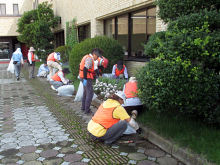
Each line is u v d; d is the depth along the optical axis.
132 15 9.01
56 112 5.62
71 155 3.45
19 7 26.50
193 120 3.84
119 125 3.69
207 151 3.01
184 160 3.12
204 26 3.11
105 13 10.20
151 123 4.11
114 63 8.35
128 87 4.80
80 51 8.59
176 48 3.10
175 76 2.99
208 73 3.11
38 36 17.55
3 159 3.31
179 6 3.73
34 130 4.43
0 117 5.22
